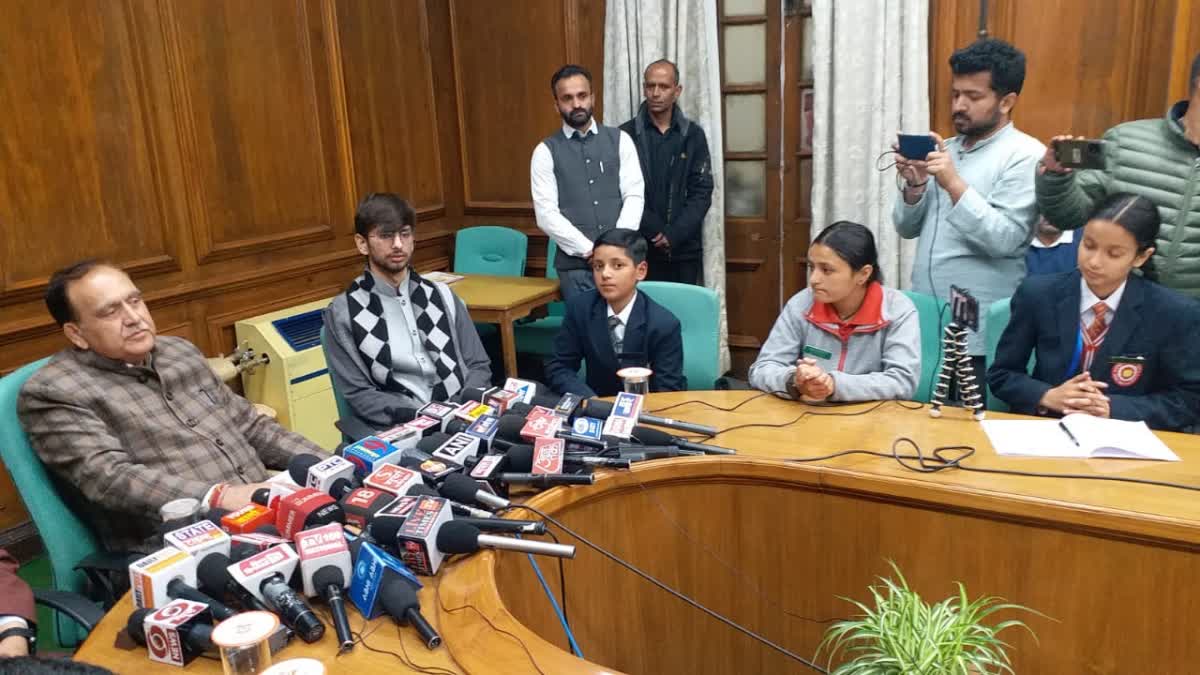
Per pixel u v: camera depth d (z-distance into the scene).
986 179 2.55
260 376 3.52
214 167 3.48
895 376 2.09
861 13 3.62
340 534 1.32
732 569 1.83
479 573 1.34
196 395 2.06
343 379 2.52
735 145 4.24
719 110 4.01
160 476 1.77
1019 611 1.59
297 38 3.78
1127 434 1.75
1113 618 1.51
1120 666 1.53
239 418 2.17
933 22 3.58
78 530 1.80
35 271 2.91
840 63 3.69
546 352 4.11
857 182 3.79
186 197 3.38
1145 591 1.48
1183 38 3.16
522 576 1.53
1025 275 2.57
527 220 4.62
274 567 1.27
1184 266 2.29
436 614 1.25
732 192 4.31
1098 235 1.85
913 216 2.68
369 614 1.25
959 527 1.61
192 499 1.57
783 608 1.82
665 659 1.85
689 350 2.57
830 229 2.10
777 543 1.79
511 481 1.62
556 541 1.46
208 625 1.19
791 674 1.84
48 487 1.78
